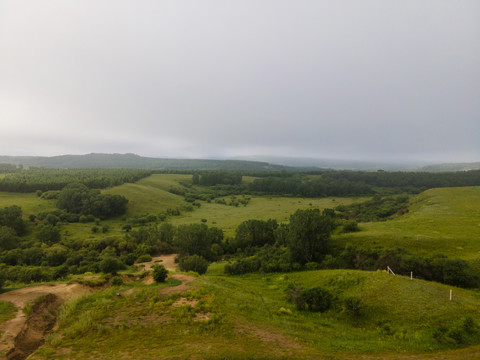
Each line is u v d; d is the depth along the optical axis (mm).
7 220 85688
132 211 131625
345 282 33062
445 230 56719
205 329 20328
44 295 24656
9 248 74438
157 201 152375
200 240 69938
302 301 29391
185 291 27734
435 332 21625
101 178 162375
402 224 65500
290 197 190250
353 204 136125
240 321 22344
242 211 145875
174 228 87312
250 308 26141
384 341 21438
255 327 21703
